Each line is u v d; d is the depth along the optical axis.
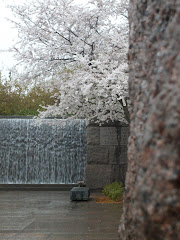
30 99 21.75
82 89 8.88
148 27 1.88
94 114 12.47
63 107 11.21
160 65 1.63
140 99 1.88
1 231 7.03
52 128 16.95
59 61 11.38
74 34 11.13
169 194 1.40
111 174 13.86
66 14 10.86
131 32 2.18
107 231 6.95
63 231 6.99
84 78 9.14
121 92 8.55
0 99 21.38
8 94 21.61
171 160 1.40
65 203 11.30
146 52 1.88
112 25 11.14
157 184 1.46
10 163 16.86
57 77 11.79
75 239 6.28
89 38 10.67
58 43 11.02
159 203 1.44
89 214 9.08
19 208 10.28
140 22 2.01
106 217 8.62
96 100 10.73
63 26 10.85
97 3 10.74
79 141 16.88
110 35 10.52
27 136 17.00
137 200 1.65
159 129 1.50
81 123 16.92
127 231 2.10
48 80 13.11
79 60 9.76
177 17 1.53
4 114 21.44
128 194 2.07
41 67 11.38
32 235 6.64
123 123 13.95
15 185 16.12
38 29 11.11
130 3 2.30
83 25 10.97
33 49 11.09
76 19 10.65
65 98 10.45
